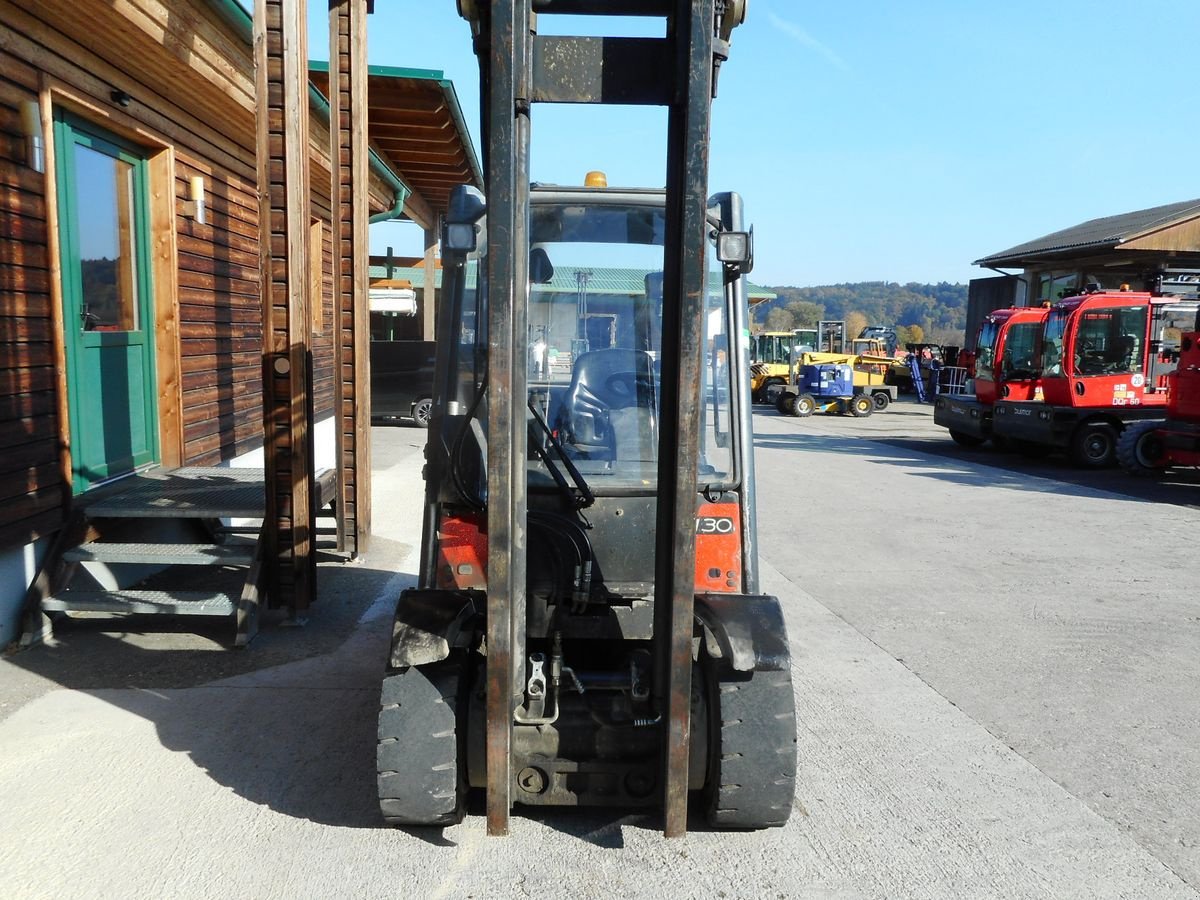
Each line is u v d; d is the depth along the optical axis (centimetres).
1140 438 1449
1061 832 362
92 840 333
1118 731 463
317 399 1199
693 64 277
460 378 357
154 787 373
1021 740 450
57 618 568
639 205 375
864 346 3831
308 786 377
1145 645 600
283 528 580
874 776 408
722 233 333
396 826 347
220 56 668
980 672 548
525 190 296
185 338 747
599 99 298
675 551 298
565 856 331
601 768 329
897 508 1112
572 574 345
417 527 906
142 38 564
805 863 333
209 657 527
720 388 367
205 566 713
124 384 670
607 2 309
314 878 313
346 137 724
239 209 881
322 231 1248
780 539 923
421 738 315
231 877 312
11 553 518
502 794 310
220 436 832
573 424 364
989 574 788
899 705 494
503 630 300
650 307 374
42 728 424
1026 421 1636
